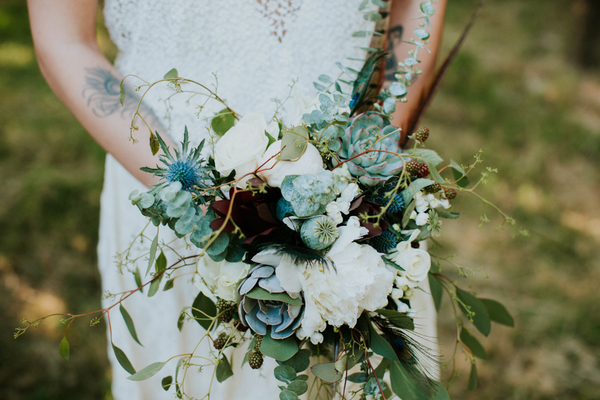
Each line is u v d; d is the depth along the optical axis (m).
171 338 1.22
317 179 0.73
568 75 4.44
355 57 1.12
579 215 2.96
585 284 2.48
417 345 0.86
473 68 4.30
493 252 2.61
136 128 0.82
